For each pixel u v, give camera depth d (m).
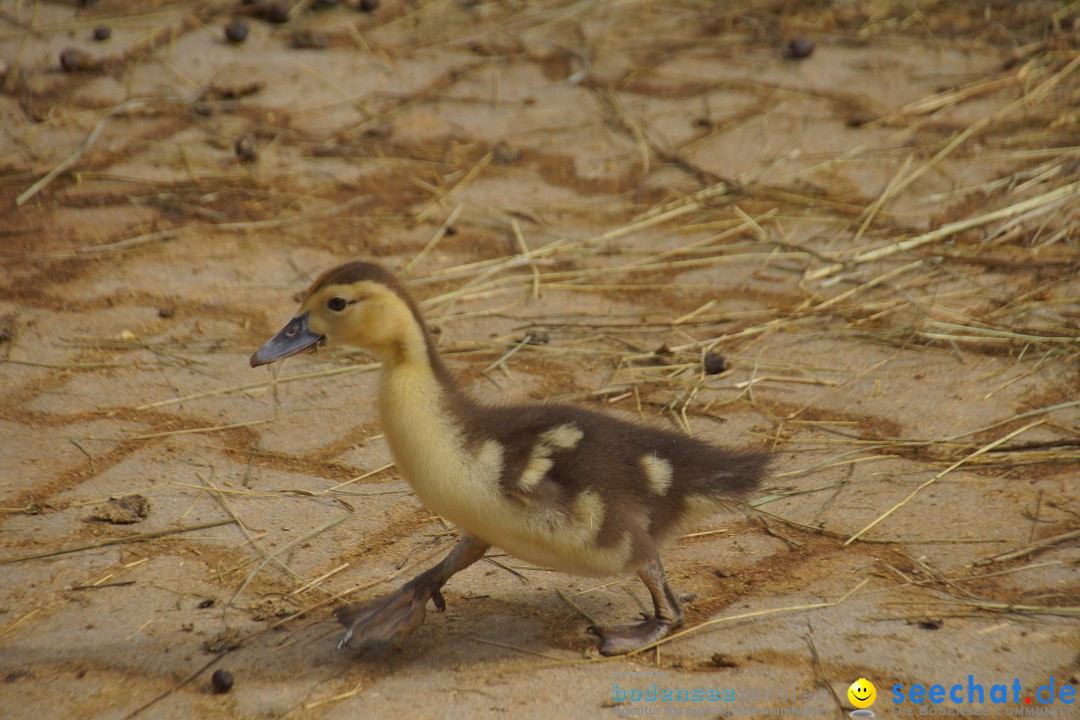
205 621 8.04
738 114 17.27
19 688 7.27
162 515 9.29
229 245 13.96
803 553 8.77
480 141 16.70
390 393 7.71
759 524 9.19
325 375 11.52
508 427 7.66
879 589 8.25
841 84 18.06
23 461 9.96
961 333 11.93
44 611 8.11
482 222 14.63
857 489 9.57
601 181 15.65
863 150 16.14
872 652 7.52
